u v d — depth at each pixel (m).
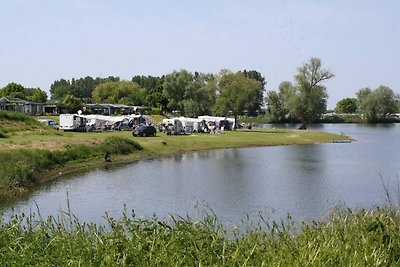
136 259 5.77
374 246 6.23
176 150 52.22
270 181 30.50
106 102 154.62
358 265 5.63
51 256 5.91
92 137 53.28
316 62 94.81
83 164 38.34
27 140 44.09
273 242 6.79
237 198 24.25
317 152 52.41
